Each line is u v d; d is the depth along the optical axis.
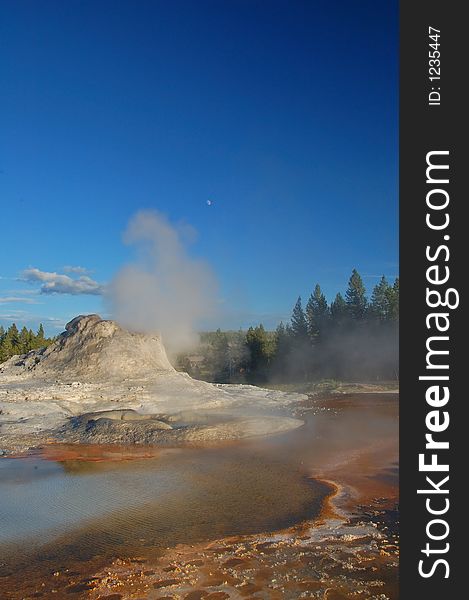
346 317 75.81
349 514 13.73
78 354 39.38
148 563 11.04
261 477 17.92
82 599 9.60
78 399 32.53
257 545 11.75
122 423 26.61
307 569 10.45
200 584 9.99
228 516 13.86
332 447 22.83
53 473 19.06
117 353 38.78
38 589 10.05
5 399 31.41
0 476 18.67
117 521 13.70
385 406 38.06
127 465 20.22
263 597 9.41
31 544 12.28
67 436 25.70
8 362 42.81
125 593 9.76
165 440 24.52
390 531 12.34
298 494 15.73
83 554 11.64
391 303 68.44
